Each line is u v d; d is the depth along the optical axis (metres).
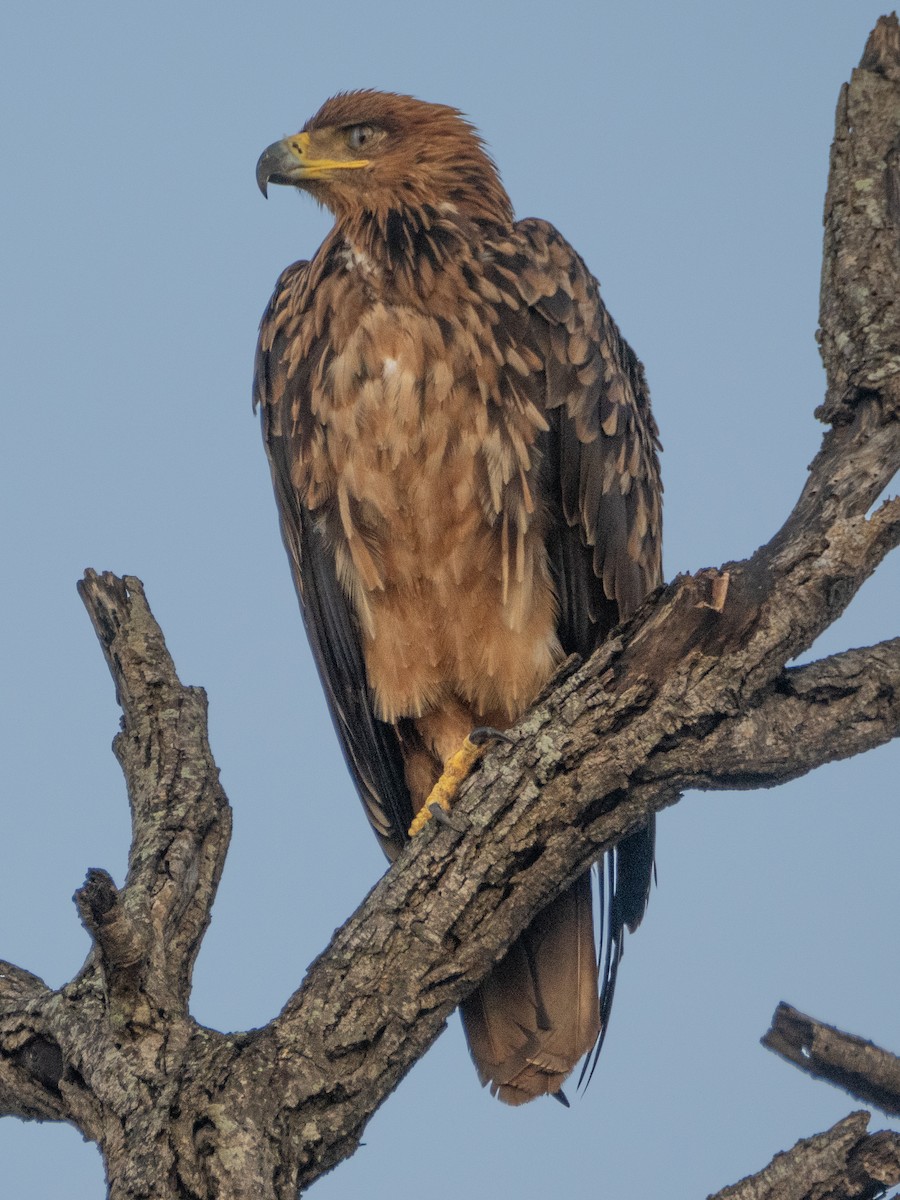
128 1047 7.95
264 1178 7.38
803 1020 7.57
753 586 8.04
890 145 8.73
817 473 8.45
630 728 8.18
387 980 8.13
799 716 8.22
